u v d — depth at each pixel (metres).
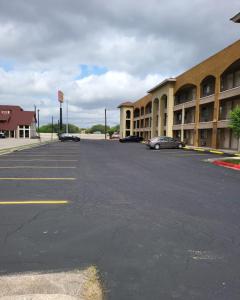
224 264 4.48
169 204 7.98
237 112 22.64
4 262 4.47
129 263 4.47
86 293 3.61
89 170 15.10
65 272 4.15
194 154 27.23
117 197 8.75
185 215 6.97
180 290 3.74
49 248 5.00
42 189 9.91
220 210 7.45
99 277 4.04
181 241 5.37
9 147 34.09
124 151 31.20
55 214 6.95
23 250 4.91
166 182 11.55
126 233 5.73
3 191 9.57
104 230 5.88
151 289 3.75
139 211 7.26
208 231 5.91
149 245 5.16
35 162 19.23
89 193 9.29
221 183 11.52
